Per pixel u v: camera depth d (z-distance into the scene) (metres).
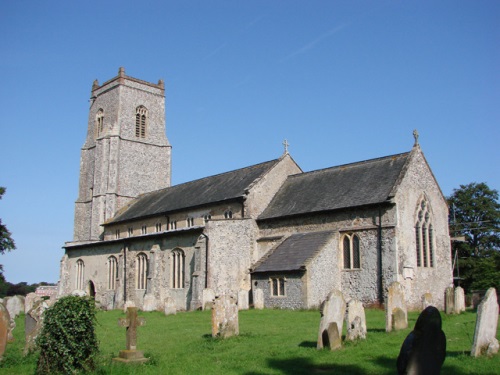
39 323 16.83
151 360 14.64
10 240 51.06
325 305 16.41
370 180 37.22
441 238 37.53
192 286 37.69
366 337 17.58
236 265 39.03
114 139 65.19
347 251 35.47
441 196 38.34
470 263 52.66
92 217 64.50
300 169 47.03
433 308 10.70
